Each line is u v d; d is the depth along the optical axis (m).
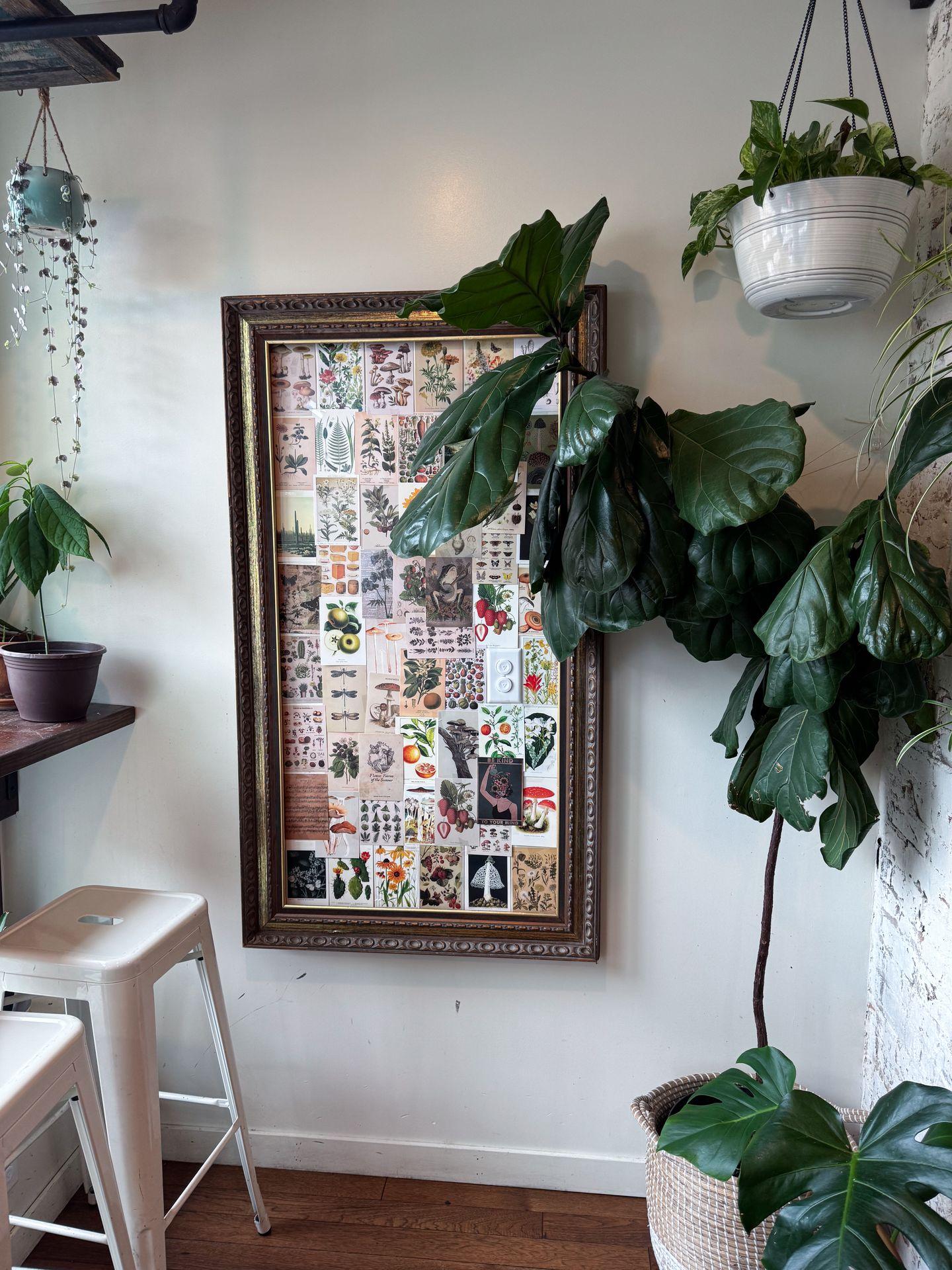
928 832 1.45
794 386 1.62
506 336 1.65
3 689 1.80
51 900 1.92
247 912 1.82
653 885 1.76
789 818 1.33
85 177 1.74
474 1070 1.84
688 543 1.37
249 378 1.71
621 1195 1.83
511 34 1.61
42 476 1.83
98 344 1.78
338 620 1.77
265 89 1.68
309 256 1.70
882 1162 1.10
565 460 1.18
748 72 1.57
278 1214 1.78
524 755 1.75
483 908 1.79
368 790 1.80
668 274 1.63
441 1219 1.76
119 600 1.83
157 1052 1.92
